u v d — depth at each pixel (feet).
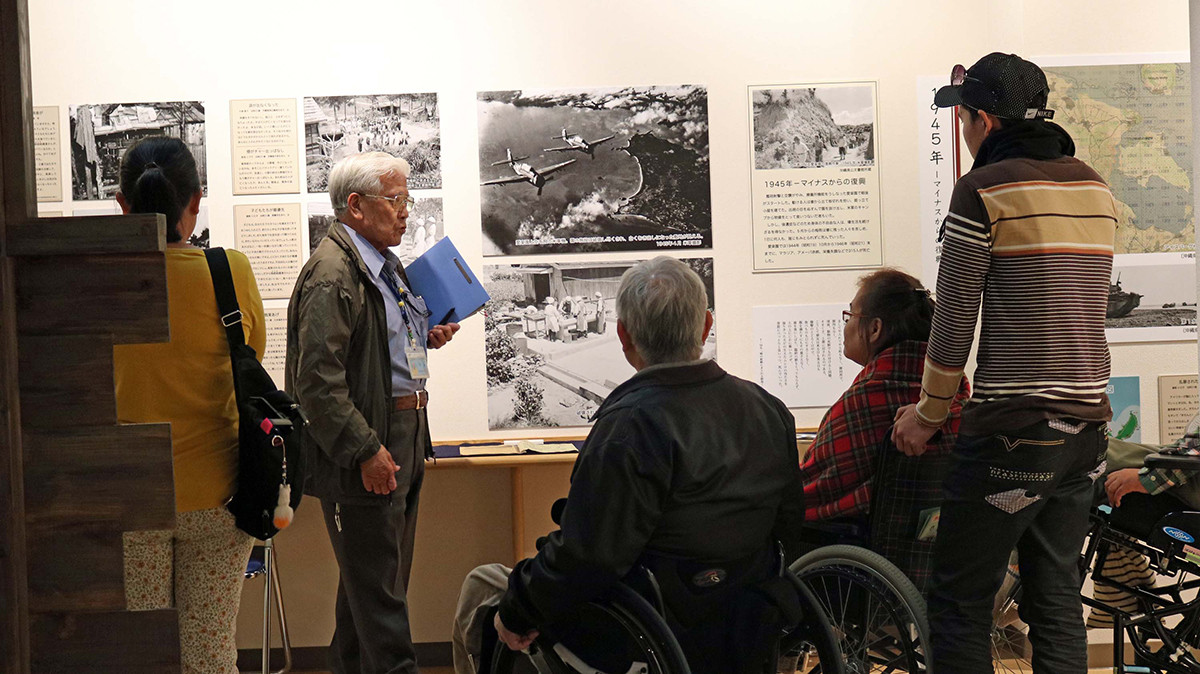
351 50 13.87
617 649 6.67
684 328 6.89
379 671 10.23
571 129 13.98
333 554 14.14
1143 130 13.91
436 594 14.29
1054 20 13.87
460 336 14.06
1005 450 8.19
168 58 13.75
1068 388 8.18
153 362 7.44
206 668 7.75
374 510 10.19
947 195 14.14
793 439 7.18
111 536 5.81
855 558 8.96
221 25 13.78
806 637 7.00
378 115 13.88
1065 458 8.25
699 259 14.11
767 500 6.82
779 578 6.92
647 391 6.70
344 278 10.19
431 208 13.96
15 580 5.67
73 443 5.81
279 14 13.82
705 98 14.05
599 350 14.08
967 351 8.44
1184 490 9.43
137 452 5.81
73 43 13.70
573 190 14.03
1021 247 8.18
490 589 8.62
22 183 5.70
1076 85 13.88
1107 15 13.89
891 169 14.14
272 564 12.67
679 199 14.06
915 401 9.42
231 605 7.91
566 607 6.42
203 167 13.85
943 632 8.50
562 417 14.12
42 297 5.78
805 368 14.17
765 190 14.10
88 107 13.71
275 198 13.87
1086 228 8.31
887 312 9.63
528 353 14.08
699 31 14.02
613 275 14.07
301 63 13.84
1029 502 8.23
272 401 7.75
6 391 5.67
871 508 9.25
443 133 13.93
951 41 14.11
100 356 5.79
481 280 13.99
